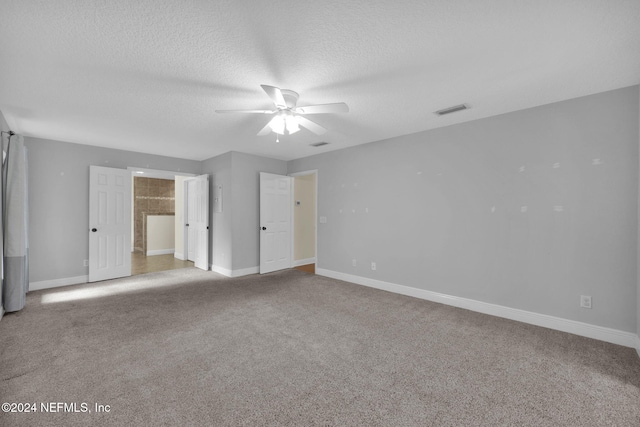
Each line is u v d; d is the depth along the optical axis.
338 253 5.07
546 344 2.60
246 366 2.22
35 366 2.19
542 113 3.01
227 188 5.32
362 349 2.50
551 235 2.96
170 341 2.62
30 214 4.23
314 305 3.65
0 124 3.11
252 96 2.82
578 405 1.80
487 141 3.38
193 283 4.73
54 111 3.18
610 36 1.87
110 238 4.93
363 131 3.99
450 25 1.78
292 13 1.67
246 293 4.17
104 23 1.75
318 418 1.68
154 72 2.35
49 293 4.10
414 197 4.04
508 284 3.23
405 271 4.14
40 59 2.14
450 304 3.68
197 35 1.88
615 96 2.63
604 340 2.67
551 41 1.94
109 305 3.60
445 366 2.24
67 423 1.61
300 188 6.40
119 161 5.05
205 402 1.80
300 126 3.71
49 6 1.59
